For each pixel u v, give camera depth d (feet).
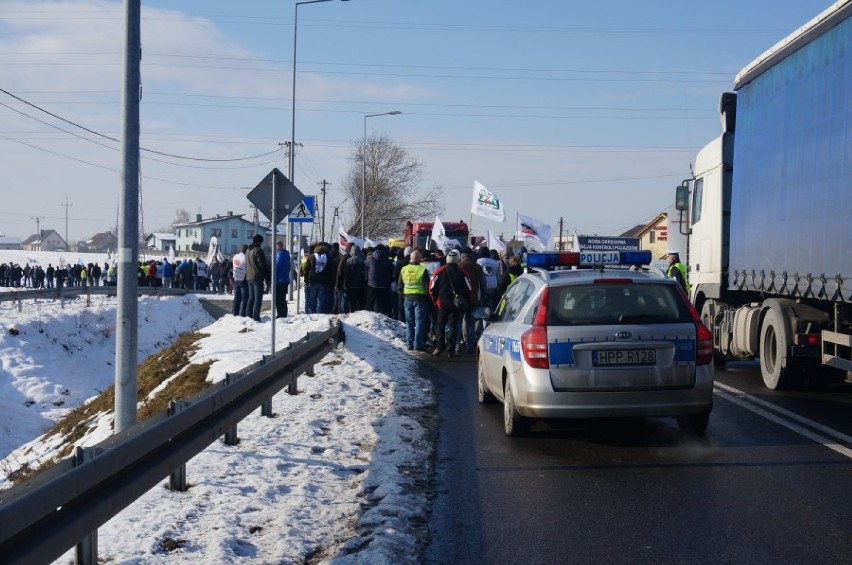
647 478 24.76
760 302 45.19
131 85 31.17
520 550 18.84
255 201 46.65
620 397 27.61
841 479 24.18
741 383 43.88
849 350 35.70
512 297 34.32
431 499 22.90
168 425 20.48
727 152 50.52
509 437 30.66
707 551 18.51
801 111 36.24
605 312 28.32
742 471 25.30
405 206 281.54
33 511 13.98
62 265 228.22
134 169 31.12
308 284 72.43
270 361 32.24
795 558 17.95
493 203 93.61
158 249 435.12
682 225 60.13
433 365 52.31
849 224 31.27
